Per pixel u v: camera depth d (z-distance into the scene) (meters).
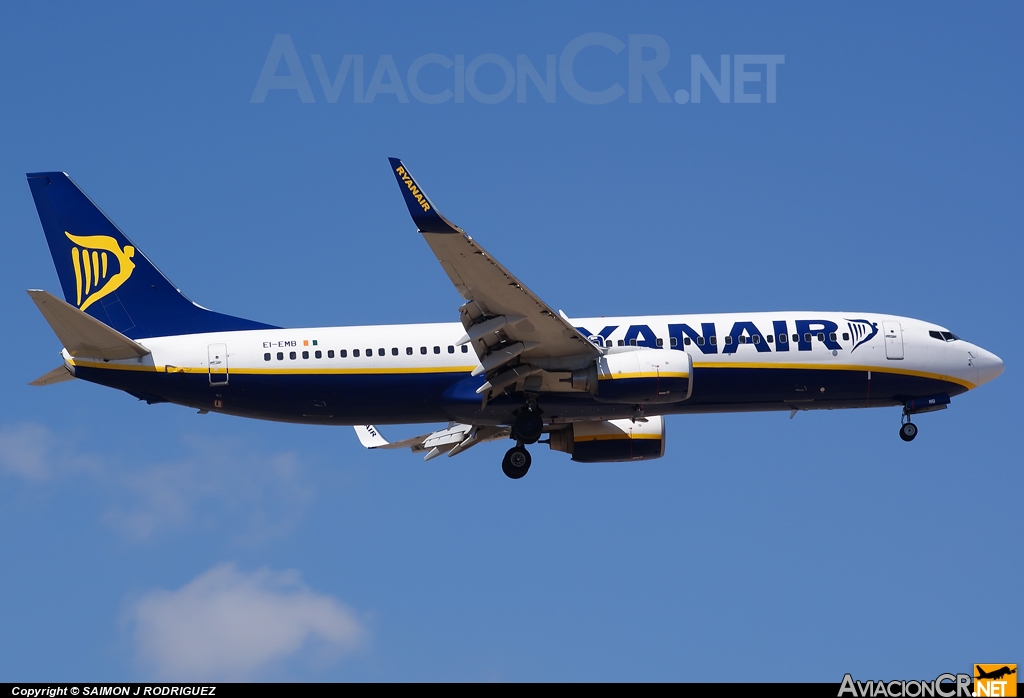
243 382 114.69
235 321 119.88
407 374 115.38
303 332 116.62
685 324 118.38
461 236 96.69
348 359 115.12
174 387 114.62
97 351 113.12
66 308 107.00
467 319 108.06
